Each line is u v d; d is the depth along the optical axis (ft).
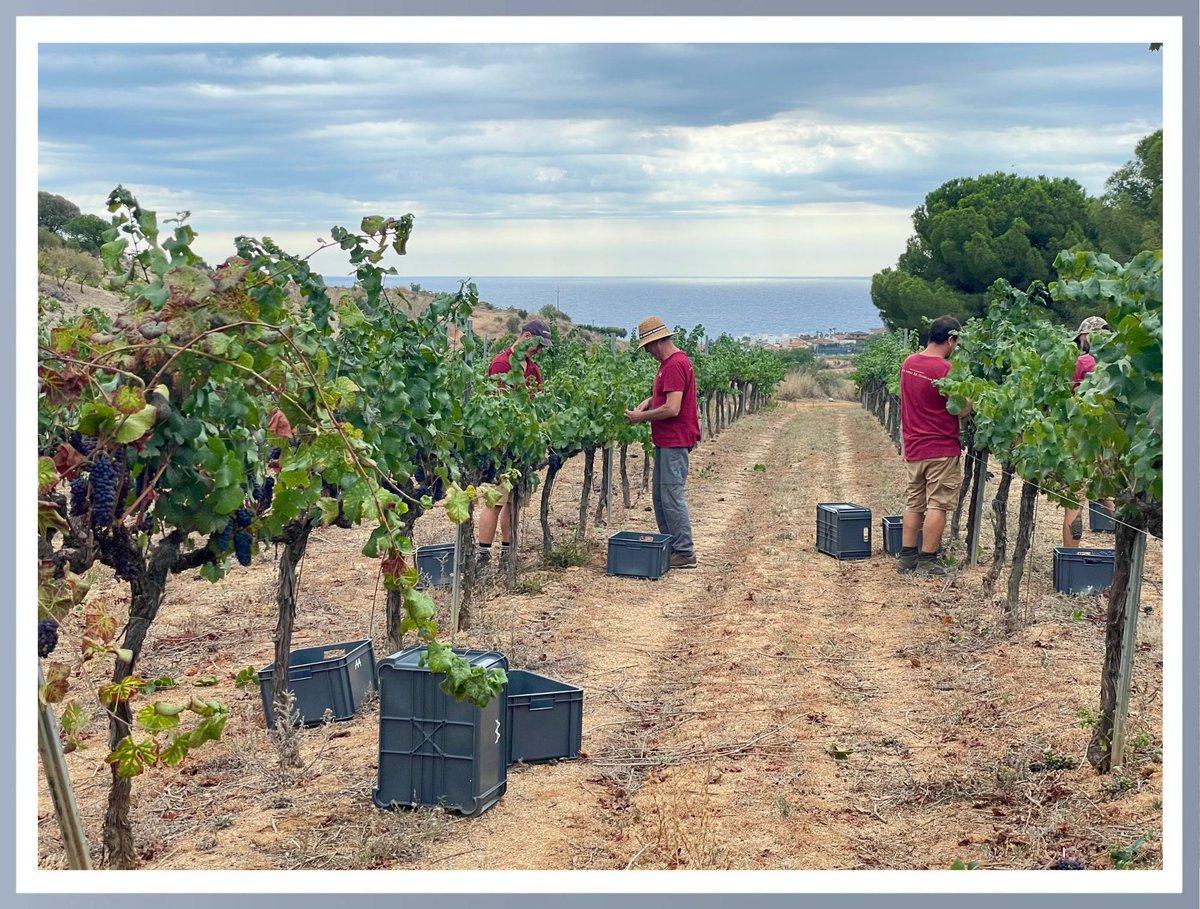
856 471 62.03
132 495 13.55
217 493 13.85
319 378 14.82
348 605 29.43
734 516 46.37
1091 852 14.44
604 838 15.34
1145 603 26.58
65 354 12.51
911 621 27.45
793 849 14.98
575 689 18.61
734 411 104.94
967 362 33.71
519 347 31.37
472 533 27.71
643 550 33.30
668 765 18.33
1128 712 17.53
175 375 13.35
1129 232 92.27
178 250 13.85
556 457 35.24
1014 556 25.59
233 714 20.62
